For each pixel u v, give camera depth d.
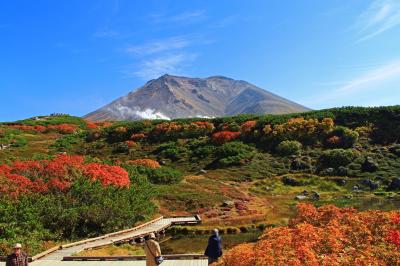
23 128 94.38
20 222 27.50
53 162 38.25
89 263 20.58
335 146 60.94
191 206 41.22
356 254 11.66
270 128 67.94
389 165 52.75
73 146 75.81
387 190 45.78
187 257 20.61
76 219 29.64
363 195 43.88
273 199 44.62
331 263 10.86
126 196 36.50
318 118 68.56
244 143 66.94
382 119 66.06
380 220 14.12
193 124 76.06
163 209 40.75
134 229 32.25
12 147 71.62
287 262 10.68
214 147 66.75
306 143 63.41
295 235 13.05
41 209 29.52
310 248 11.94
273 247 12.09
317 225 15.94
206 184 49.69
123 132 79.19
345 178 50.44
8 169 35.19
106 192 35.28
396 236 12.77
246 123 71.69
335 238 12.65
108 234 29.52
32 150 69.25
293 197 45.22
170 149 68.38
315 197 43.97
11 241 24.34
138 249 26.31
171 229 34.00
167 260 20.25
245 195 45.72
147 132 77.62
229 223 35.09
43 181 34.25
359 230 13.42
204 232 33.09
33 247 24.41
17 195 30.92
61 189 33.47
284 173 55.16
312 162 56.66
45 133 94.06
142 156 68.19
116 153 70.75
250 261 11.20
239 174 55.31
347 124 66.75
